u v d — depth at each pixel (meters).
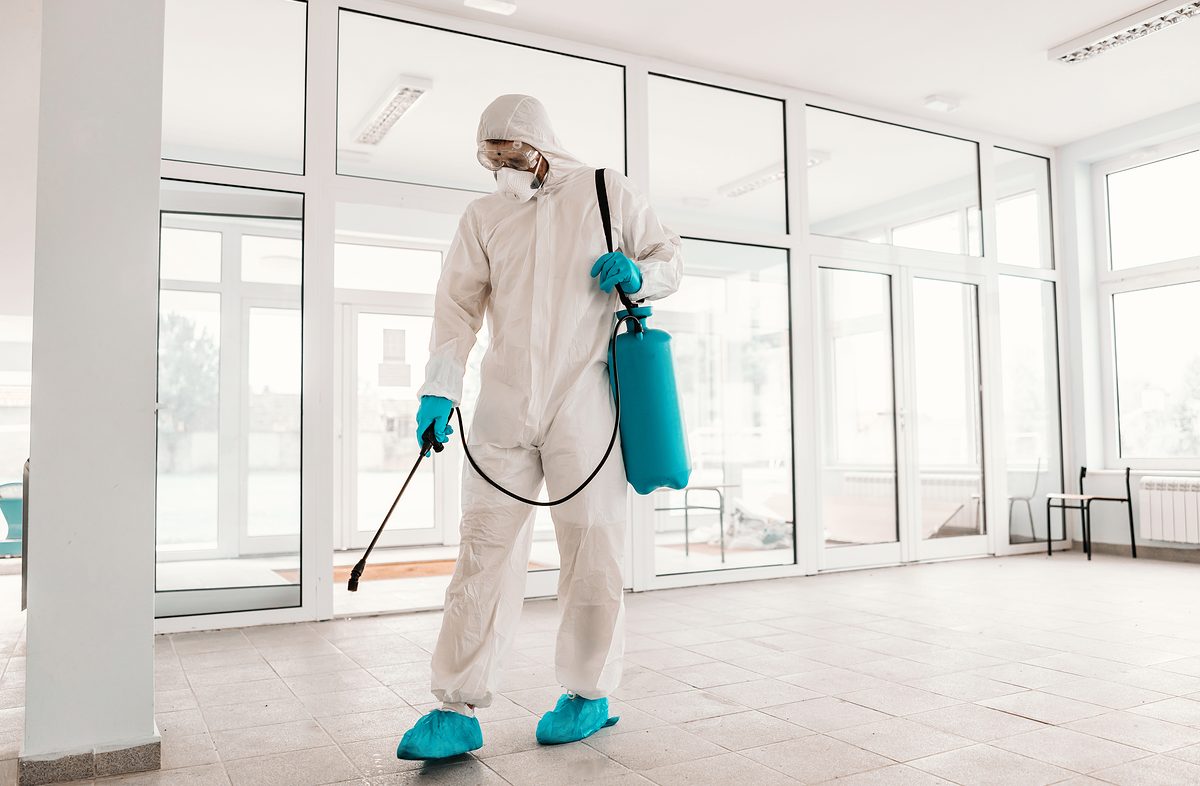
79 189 1.94
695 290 4.73
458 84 4.16
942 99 5.31
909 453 5.47
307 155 3.79
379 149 3.96
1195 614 3.69
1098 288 6.26
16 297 6.19
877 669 2.76
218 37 3.69
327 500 3.74
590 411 2.00
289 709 2.38
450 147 4.13
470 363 6.69
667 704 2.38
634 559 4.41
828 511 5.10
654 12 4.17
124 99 1.99
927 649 3.04
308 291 3.76
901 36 4.48
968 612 3.76
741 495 4.79
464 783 1.81
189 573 3.53
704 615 3.73
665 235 2.13
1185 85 5.20
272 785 1.81
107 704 1.90
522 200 2.01
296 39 3.81
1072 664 2.81
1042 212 6.27
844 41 4.53
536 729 2.11
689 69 4.77
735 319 4.85
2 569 5.44
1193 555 5.46
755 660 2.89
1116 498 5.68
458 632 1.94
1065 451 6.23
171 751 2.04
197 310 3.62
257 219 3.71
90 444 1.91
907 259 5.54
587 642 2.05
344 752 2.02
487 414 2.00
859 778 1.83
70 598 1.88
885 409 5.39
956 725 2.18
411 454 6.52
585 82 4.49
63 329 1.91
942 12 4.25
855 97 5.28
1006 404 6.00
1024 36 4.53
